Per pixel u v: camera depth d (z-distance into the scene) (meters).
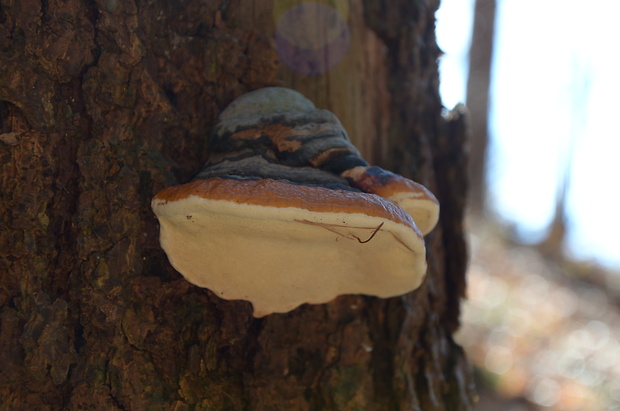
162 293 0.52
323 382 0.57
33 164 0.49
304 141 0.50
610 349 2.13
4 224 0.48
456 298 0.69
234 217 0.44
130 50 0.50
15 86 0.48
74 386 0.50
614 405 1.75
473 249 2.94
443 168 0.69
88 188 0.50
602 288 2.90
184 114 0.54
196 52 0.54
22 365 0.49
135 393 0.50
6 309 0.49
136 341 0.51
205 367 0.54
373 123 0.62
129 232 0.51
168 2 0.53
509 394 1.61
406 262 0.49
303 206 0.43
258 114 0.51
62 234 0.50
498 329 2.07
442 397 0.64
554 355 1.97
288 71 0.57
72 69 0.49
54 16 0.49
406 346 0.61
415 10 0.64
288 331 0.57
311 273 0.51
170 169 0.52
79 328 0.50
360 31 0.61
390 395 0.59
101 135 0.50
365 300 0.60
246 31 0.55
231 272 0.51
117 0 0.50
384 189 0.50
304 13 0.57
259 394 0.55
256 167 0.49
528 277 2.78
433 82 0.68
